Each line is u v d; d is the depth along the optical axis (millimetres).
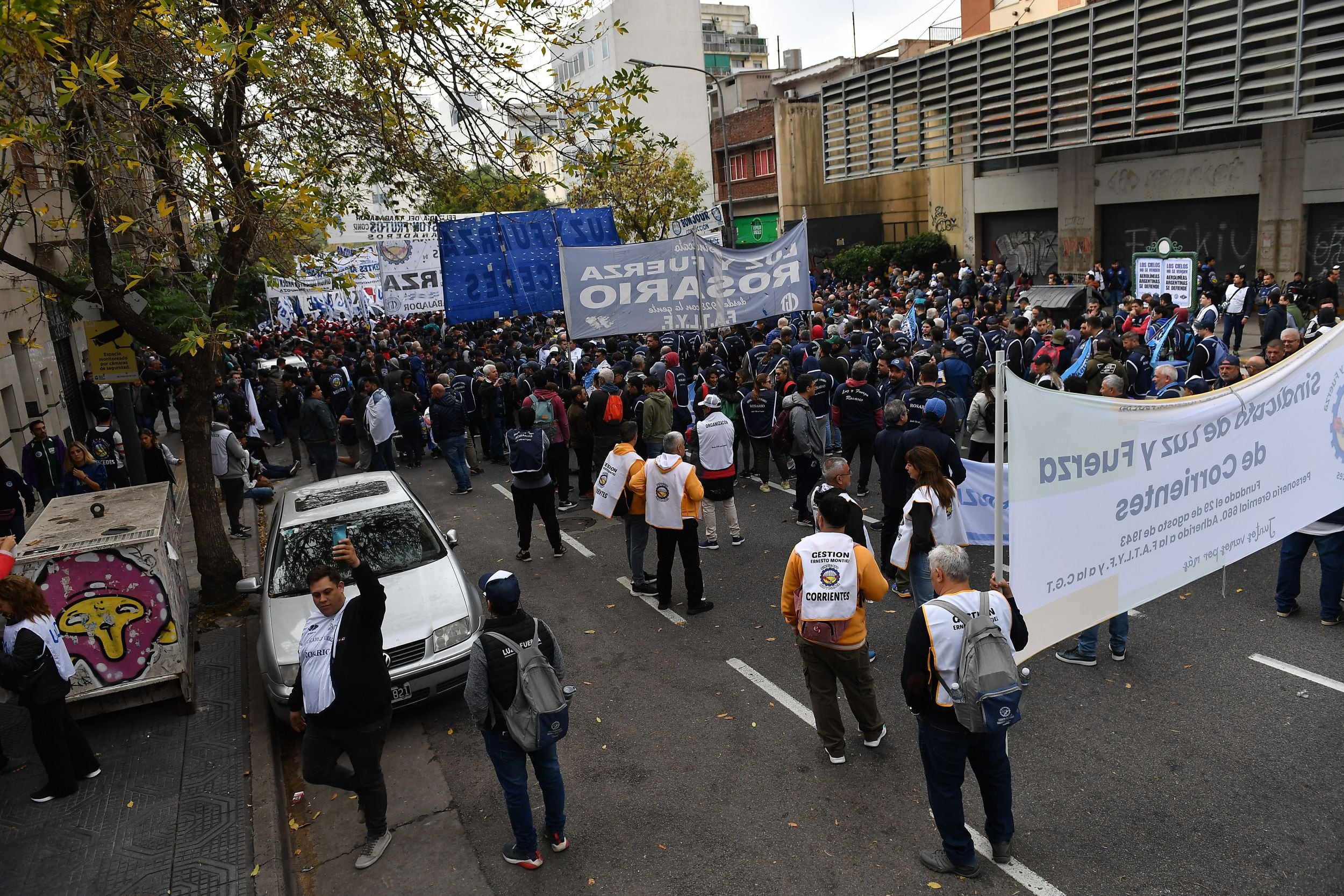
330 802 6129
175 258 9289
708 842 5215
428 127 9281
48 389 15922
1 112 6988
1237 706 6082
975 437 10328
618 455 9008
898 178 40094
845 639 5645
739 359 16219
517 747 4980
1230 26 20250
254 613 9211
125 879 5168
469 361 17578
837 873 4848
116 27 7340
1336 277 18969
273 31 8125
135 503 7789
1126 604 5324
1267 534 6141
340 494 8742
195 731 6848
